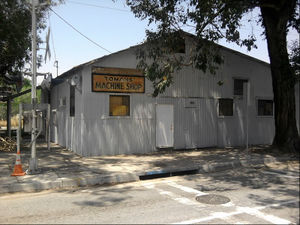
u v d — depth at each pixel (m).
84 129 11.60
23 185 7.27
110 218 5.05
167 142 13.39
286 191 6.71
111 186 7.72
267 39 12.94
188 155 12.11
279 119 12.83
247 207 5.55
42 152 13.00
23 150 13.66
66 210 5.59
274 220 4.83
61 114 15.62
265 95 16.62
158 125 13.19
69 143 13.83
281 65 12.39
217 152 13.03
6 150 13.53
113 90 12.13
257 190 6.84
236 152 12.95
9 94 19.50
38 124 8.75
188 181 8.14
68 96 14.09
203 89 14.44
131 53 12.52
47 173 8.59
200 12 11.27
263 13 12.76
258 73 16.38
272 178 8.20
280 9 11.99
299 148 12.51
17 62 16.72
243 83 15.84
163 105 13.34
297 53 12.33
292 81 12.44
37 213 5.43
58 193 7.03
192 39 13.83
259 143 16.34
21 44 15.30
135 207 5.68
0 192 7.04
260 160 10.88
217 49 13.10
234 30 11.57
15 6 14.38
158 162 10.42
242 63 15.77
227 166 10.23
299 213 5.18
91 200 6.29
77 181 7.80
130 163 10.23
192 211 5.36
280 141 12.79
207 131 14.49
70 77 13.39
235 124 15.44
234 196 6.36
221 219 4.90
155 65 11.64
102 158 11.34
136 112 12.66
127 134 12.45
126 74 12.40
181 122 13.78
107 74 12.02
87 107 11.65
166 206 5.71
